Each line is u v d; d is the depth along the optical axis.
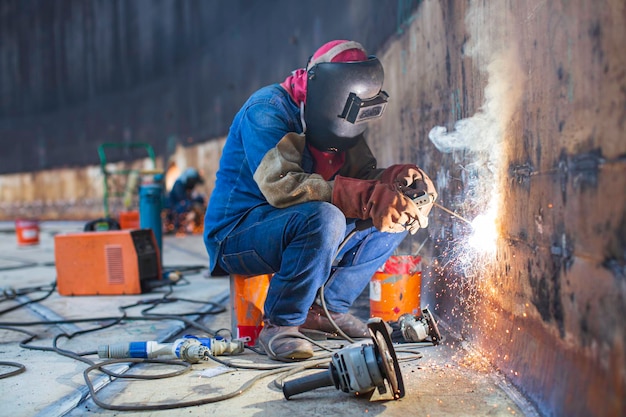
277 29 8.62
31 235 8.34
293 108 2.29
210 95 11.91
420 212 2.04
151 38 13.88
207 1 11.56
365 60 2.20
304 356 2.19
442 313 2.66
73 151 16.41
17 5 17.50
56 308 3.52
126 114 15.10
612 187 1.23
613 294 1.23
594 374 1.30
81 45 15.98
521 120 1.74
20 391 1.95
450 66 2.51
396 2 3.66
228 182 2.39
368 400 1.78
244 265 2.36
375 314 2.67
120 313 3.31
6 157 18.20
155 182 5.41
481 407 1.69
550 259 1.54
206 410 1.74
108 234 3.93
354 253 2.45
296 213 2.13
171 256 6.35
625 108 1.17
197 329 2.87
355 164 2.52
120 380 2.05
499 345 1.94
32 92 17.33
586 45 1.32
